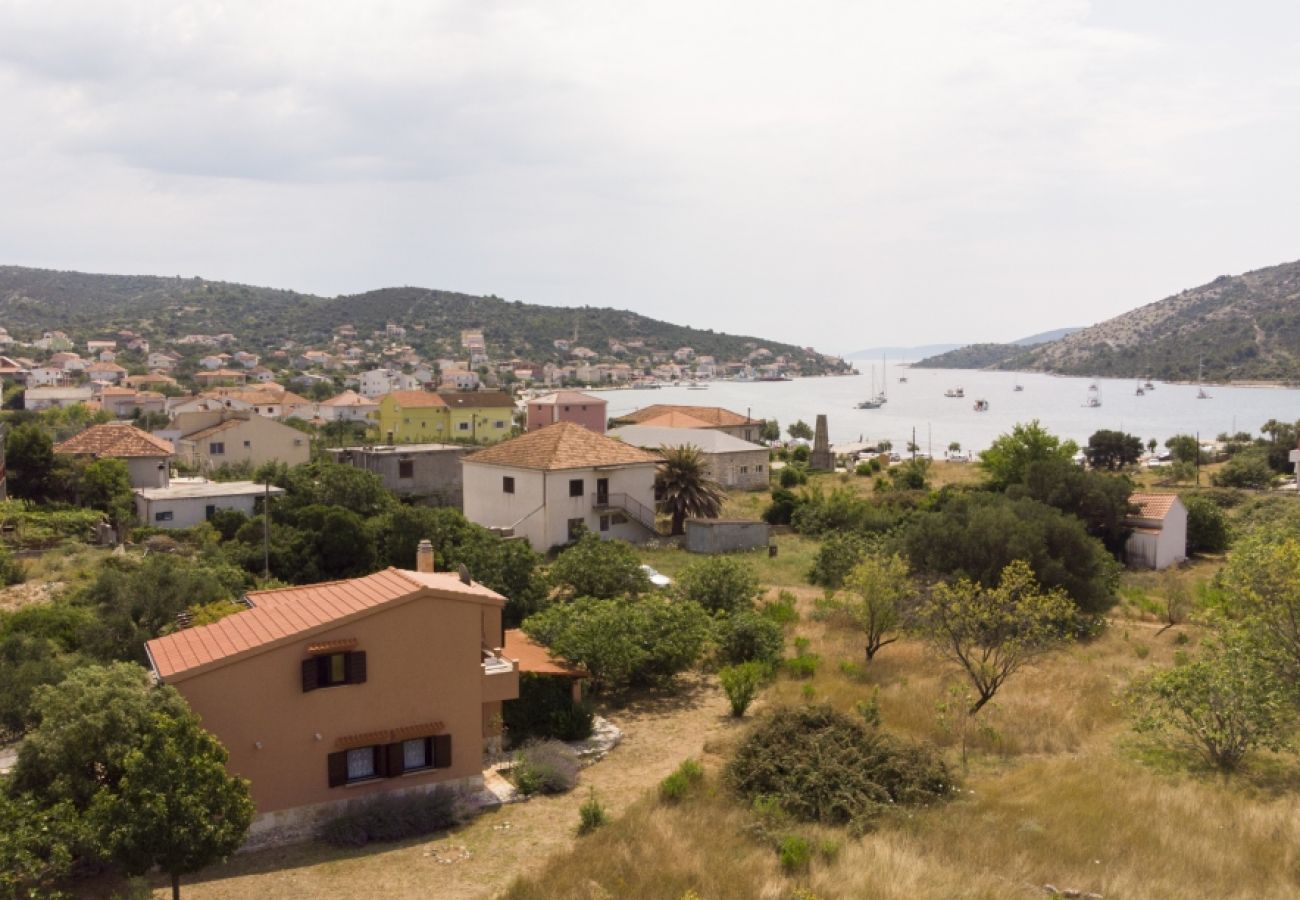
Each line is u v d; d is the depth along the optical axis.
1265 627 24.16
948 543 43.88
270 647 21.27
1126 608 46.34
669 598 39.62
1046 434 77.44
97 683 19.12
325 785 21.94
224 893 18.67
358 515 51.44
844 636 38.78
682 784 22.73
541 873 18.67
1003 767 24.42
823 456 112.06
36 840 16.17
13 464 60.25
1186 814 20.12
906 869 17.69
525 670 27.91
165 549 49.69
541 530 58.06
